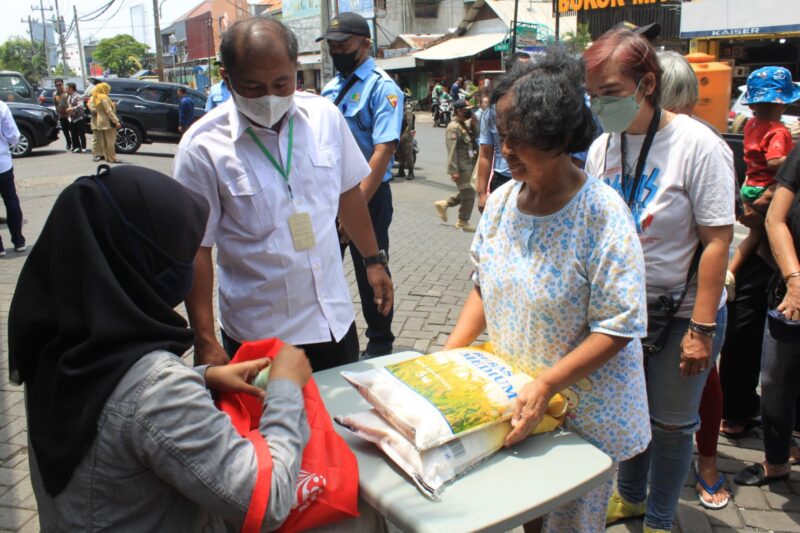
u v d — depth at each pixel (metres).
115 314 1.21
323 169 2.32
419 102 36.12
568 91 1.55
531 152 1.59
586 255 1.67
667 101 2.35
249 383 1.65
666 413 2.38
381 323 4.07
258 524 1.28
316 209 2.29
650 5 20.81
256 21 2.09
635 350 1.82
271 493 1.29
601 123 2.18
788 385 2.79
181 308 5.35
